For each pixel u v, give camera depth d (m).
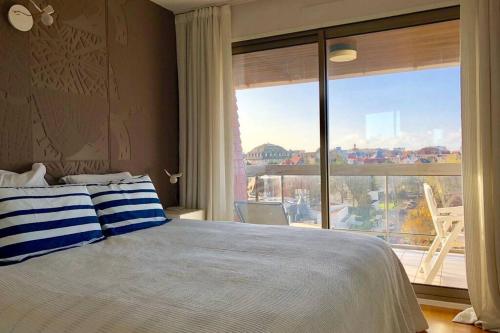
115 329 0.94
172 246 1.79
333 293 1.19
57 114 2.33
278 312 0.99
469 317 2.39
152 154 3.15
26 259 1.57
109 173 2.71
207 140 3.26
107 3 2.71
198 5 3.24
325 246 1.71
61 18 2.36
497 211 2.24
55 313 1.04
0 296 1.17
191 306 1.02
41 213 1.75
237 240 1.87
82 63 2.51
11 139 2.06
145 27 3.09
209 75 3.23
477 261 2.36
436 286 2.72
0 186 1.83
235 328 0.91
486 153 2.28
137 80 2.99
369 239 1.92
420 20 2.66
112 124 2.75
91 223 1.96
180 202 3.41
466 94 2.38
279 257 1.54
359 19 2.81
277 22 3.10
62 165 2.36
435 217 2.79
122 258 1.57
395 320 1.71
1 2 2.02
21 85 2.12
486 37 2.26
